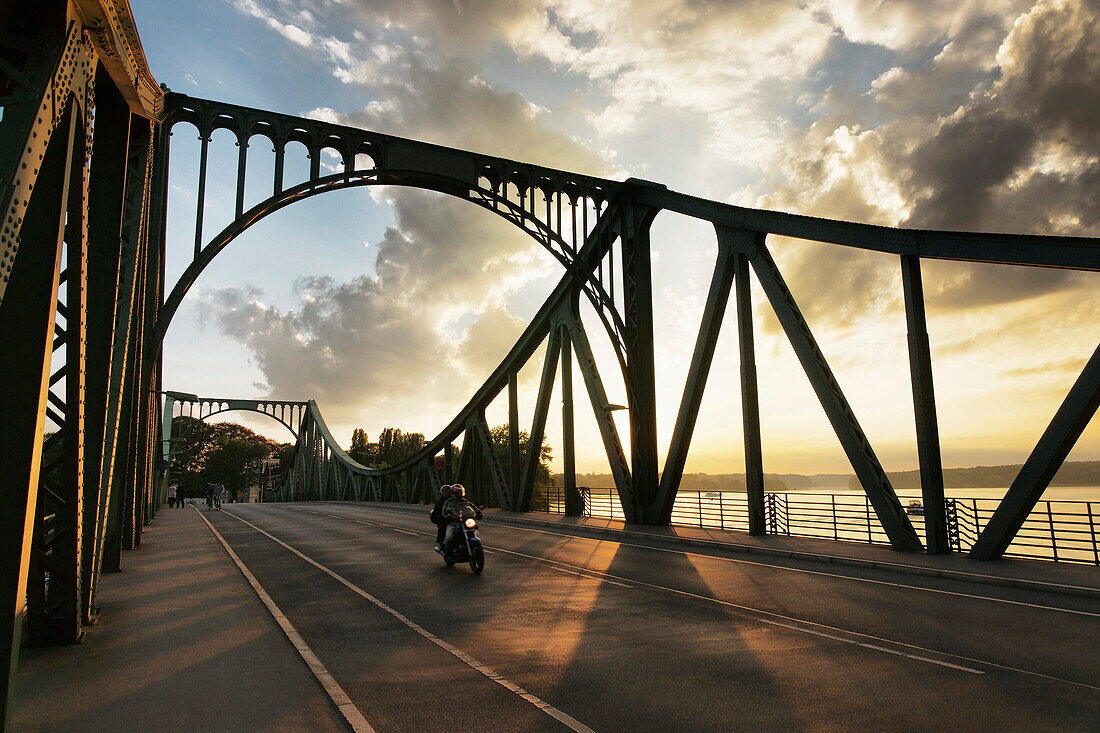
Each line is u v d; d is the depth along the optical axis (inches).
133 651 257.8
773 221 663.1
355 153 752.3
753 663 237.1
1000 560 478.0
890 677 218.4
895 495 541.6
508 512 1159.0
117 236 273.4
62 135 172.6
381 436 4261.8
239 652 256.2
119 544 486.0
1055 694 199.9
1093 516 444.1
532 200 855.1
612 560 538.6
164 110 641.6
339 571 489.4
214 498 1707.7
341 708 191.2
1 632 152.3
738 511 755.4
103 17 185.9
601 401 920.9
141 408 642.2
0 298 133.3
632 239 898.1
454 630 295.4
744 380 695.7
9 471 155.9
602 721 181.2
